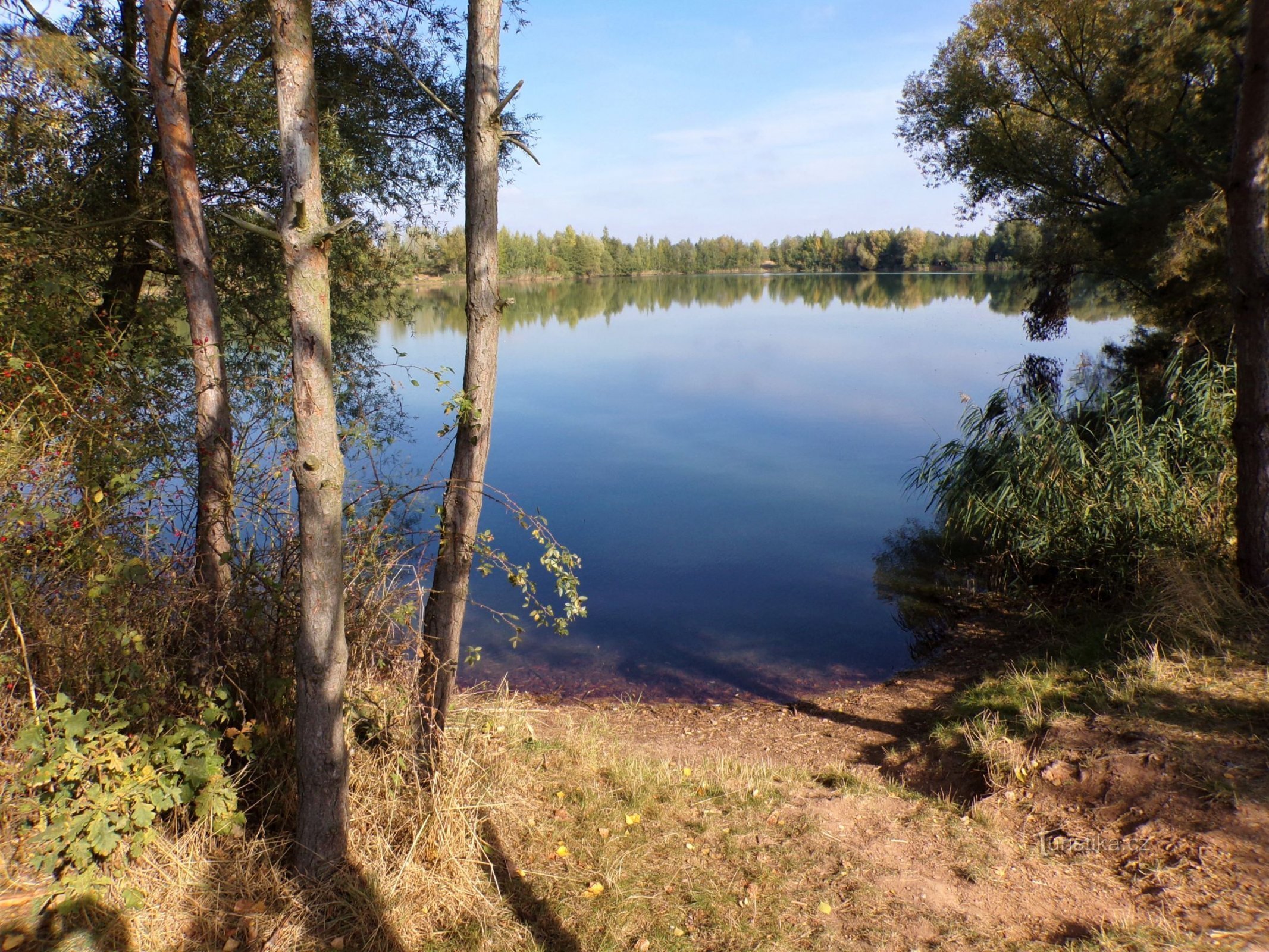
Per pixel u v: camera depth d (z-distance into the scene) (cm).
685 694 716
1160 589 626
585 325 4403
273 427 459
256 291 1034
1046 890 359
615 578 991
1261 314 543
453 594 406
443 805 375
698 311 5275
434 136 1104
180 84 500
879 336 3519
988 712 534
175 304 942
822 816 443
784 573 1002
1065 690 535
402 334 3022
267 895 332
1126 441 784
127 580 357
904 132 2134
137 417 477
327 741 329
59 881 308
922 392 2175
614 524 1191
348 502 432
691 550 1079
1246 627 540
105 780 318
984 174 2005
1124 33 1727
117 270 932
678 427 1841
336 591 324
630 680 745
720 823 435
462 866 360
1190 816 377
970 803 448
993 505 915
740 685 731
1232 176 547
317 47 960
